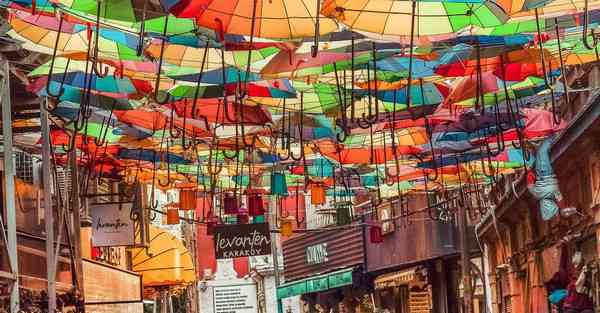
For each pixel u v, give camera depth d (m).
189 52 12.30
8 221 14.80
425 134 18.81
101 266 24.22
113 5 10.78
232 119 15.20
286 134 17.06
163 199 47.28
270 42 11.70
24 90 17.22
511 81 14.20
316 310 52.81
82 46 12.17
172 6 10.34
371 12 10.42
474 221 33.88
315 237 49.31
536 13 10.95
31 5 10.86
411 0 10.04
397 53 12.77
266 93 14.25
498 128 16.08
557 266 21.41
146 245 27.67
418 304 38.34
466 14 10.52
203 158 21.53
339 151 18.31
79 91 14.98
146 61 12.77
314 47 9.84
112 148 20.09
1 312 14.20
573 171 19.23
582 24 12.31
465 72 13.31
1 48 15.15
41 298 17.23
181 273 32.69
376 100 12.91
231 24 10.43
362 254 43.69
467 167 22.47
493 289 32.62
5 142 14.92
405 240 38.31
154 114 16.77
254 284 52.94
